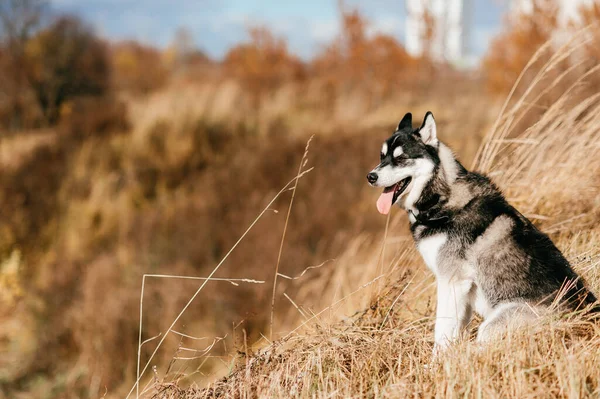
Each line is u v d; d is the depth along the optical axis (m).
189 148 12.17
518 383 2.48
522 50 13.04
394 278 4.23
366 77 17.59
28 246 9.81
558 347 2.78
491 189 3.60
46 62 16.47
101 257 8.73
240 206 9.84
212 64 26.22
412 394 2.69
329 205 9.39
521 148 4.83
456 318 3.37
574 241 4.12
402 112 15.23
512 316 3.11
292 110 15.41
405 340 3.39
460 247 3.46
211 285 7.38
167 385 3.46
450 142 10.96
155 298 7.33
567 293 3.15
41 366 7.07
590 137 4.93
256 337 6.32
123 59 24.47
